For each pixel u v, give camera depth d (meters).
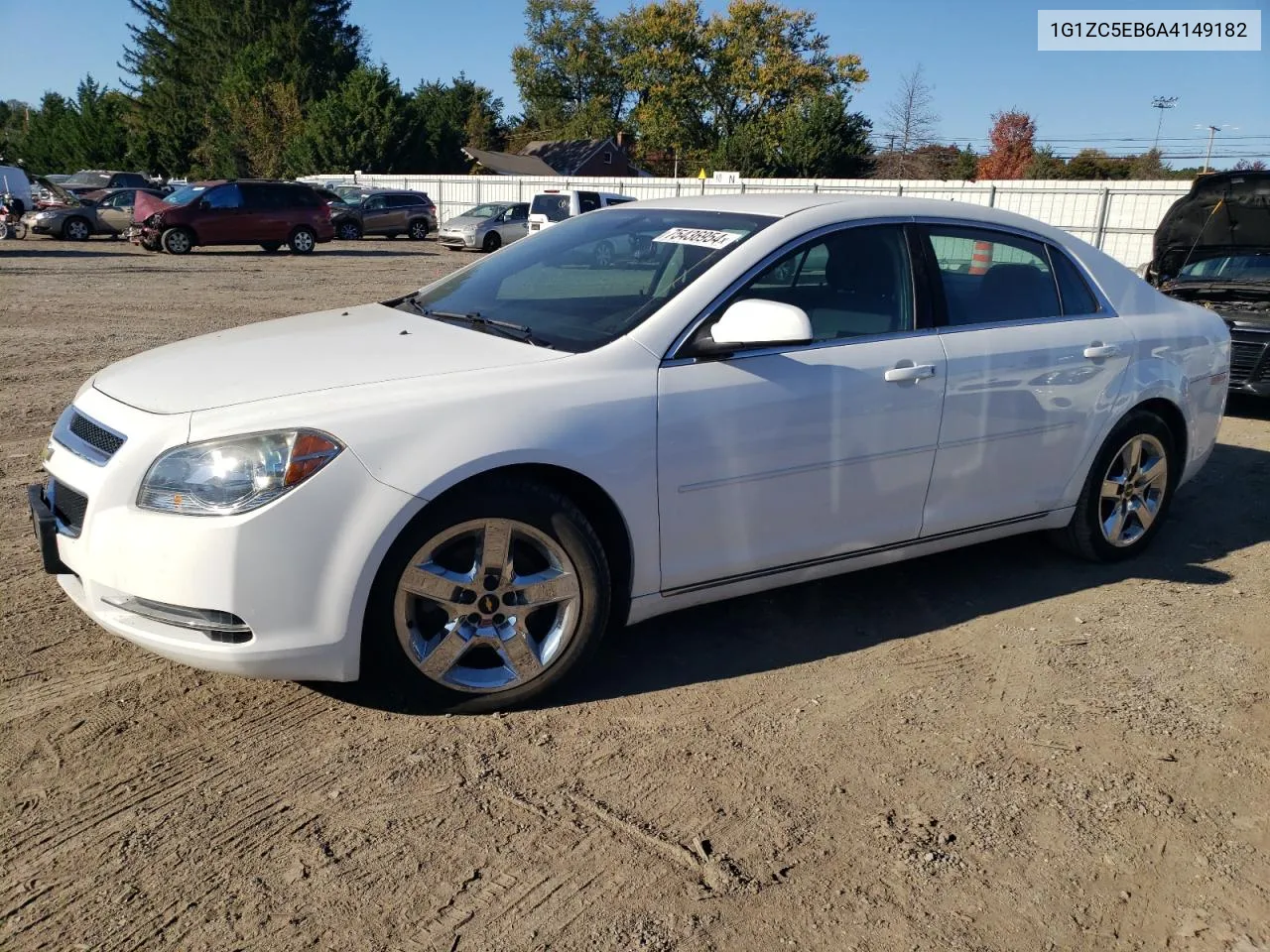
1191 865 2.56
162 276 16.89
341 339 3.43
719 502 3.32
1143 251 22.80
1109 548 4.55
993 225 4.09
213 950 2.15
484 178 37.78
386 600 2.88
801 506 3.50
